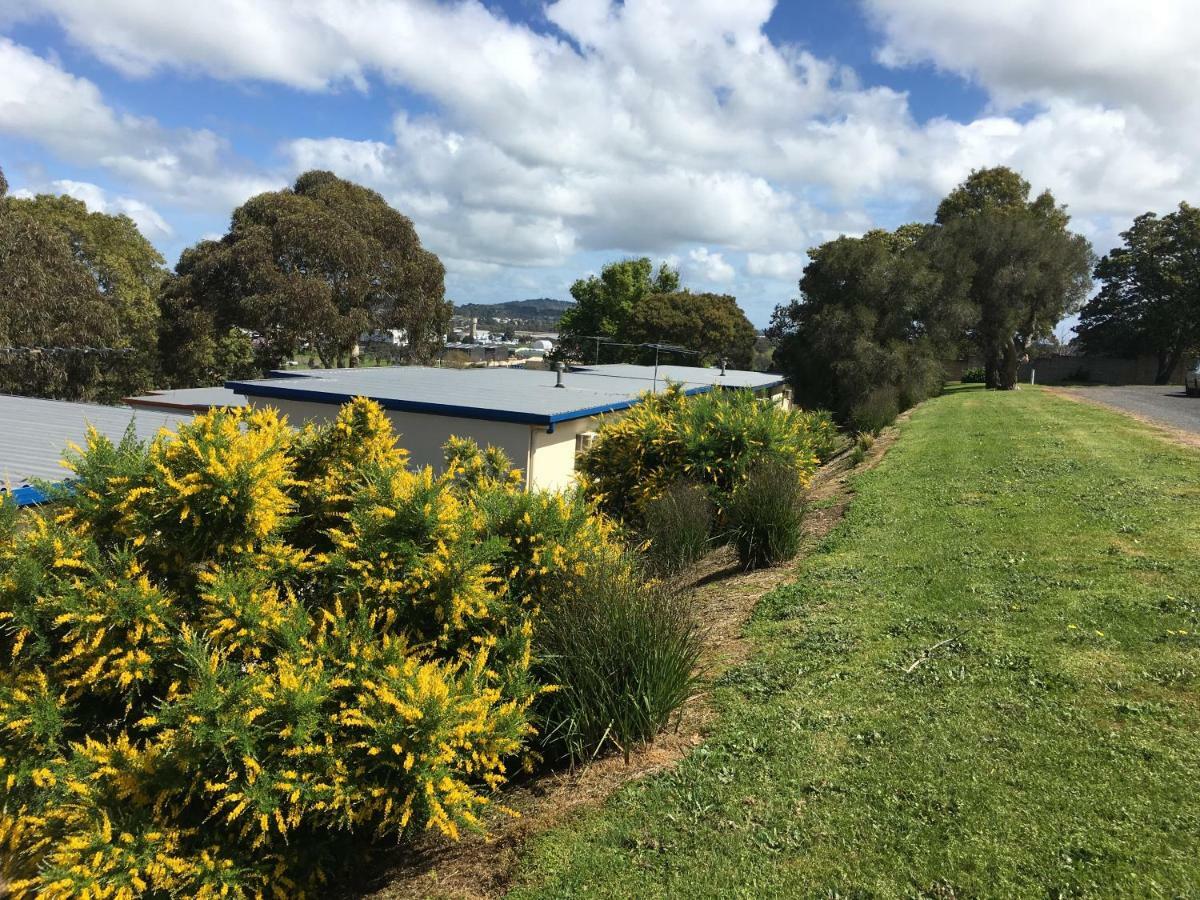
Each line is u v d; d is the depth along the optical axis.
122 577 4.31
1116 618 5.34
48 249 27.70
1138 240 45.25
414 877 3.95
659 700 4.70
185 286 34.88
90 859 3.52
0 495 4.71
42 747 4.04
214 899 3.63
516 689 4.49
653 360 46.41
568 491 6.63
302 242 33.00
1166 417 18.44
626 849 3.64
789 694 4.94
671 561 8.98
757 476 9.22
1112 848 3.09
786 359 38.78
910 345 32.22
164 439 4.85
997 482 10.54
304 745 3.75
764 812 3.70
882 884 3.10
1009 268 31.34
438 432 13.13
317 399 14.23
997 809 3.42
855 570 7.35
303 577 4.99
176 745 3.71
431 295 39.88
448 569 4.65
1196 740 3.77
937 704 4.46
